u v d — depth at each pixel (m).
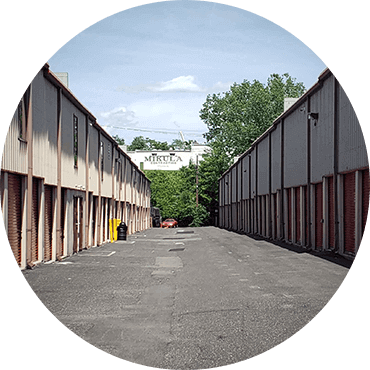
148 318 8.71
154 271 14.59
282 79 66.44
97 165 25.75
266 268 14.77
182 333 7.80
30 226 14.26
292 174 24.23
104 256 19.12
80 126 21.30
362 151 14.43
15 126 12.73
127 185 40.31
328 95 17.88
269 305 9.51
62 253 18.53
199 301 10.05
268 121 63.12
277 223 28.19
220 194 67.81
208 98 75.75
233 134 67.62
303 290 10.91
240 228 45.66
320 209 19.59
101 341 7.41
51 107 16.45
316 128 19.62
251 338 7.49
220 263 16.48
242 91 72.31
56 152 17.22
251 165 38.22
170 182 76.88
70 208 19.47
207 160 73.38
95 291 11.16
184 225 79.06
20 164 13.19
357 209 15.04
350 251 16.06
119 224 30.91
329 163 17.80
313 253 18.70
